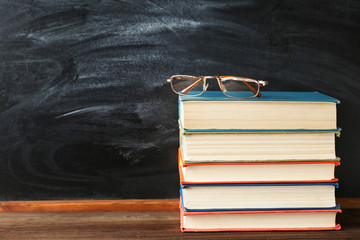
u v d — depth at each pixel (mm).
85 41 1106
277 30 1115
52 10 1092
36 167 1152
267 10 1108
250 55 1122
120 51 1113
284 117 909
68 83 1121
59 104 1130
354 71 1135
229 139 906
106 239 940
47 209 1142
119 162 1161
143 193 1172
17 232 982
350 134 1157
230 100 898
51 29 1098
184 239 929
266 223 956
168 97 1137
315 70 1132
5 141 1139
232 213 934
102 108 1136
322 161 919
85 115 1137
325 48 1124
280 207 939
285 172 930
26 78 1113
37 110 1129
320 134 921
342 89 1141
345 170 1167
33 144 1143
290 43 1121
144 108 1140
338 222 1035
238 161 906
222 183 919
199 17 1107
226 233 953
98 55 1113
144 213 1124
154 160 1163
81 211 1142
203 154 909
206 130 894
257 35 1116
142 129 1149
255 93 970
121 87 1129
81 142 1148
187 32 1110
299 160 914
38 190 1162
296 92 1072
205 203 934
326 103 911
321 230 965
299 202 942
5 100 1121
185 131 892
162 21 1105
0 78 1109
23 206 1138
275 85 1134
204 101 896
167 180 1171
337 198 1163
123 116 1142
